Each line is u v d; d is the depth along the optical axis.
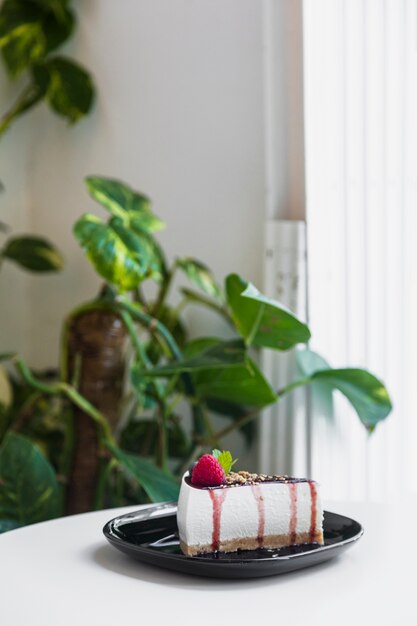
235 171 2.40
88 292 2.72
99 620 0.96
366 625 0.95
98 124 2.68
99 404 2.17
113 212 2.08
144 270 1.98
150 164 2.57
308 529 1.21
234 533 1.17
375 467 2.09
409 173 2.02
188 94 2.49
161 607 1.00
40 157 2.81
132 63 2.60
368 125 2.05
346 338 2.10
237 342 1.90
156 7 2.54
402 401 2.05
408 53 2.00
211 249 2.46
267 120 2.25
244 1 2.37
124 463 1.91
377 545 1.25
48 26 2.67
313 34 2.11
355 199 2.08
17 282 2.82
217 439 2.20
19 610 0.99
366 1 2.04
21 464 1.92
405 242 2.03
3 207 2.77
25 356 2.84
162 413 2.13
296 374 2.17
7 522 1.82
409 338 2.04
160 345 2.15
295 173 2.27
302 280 2.17
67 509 2.17
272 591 1.05
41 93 2.63
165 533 1.26
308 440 2.19
